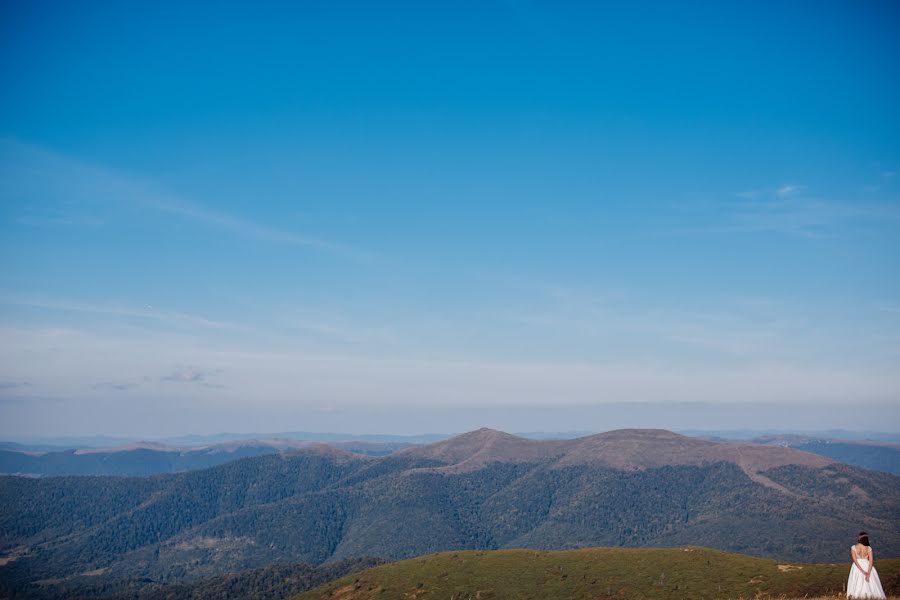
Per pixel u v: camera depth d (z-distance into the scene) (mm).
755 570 128875
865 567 40031
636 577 142000
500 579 161125
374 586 174000
